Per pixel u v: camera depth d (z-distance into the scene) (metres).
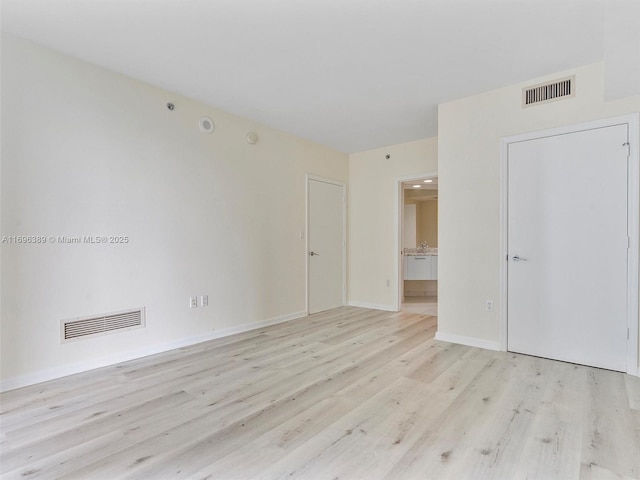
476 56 2.59
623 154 2.59
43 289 2.48
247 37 2.35
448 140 3.45
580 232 2.78
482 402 2.14
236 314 3.81
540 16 2.11
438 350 3.18
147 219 3.06
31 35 2.35
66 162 2.59
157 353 3.11
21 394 2.27
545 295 2.94
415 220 7.66
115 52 2.56
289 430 1.84
